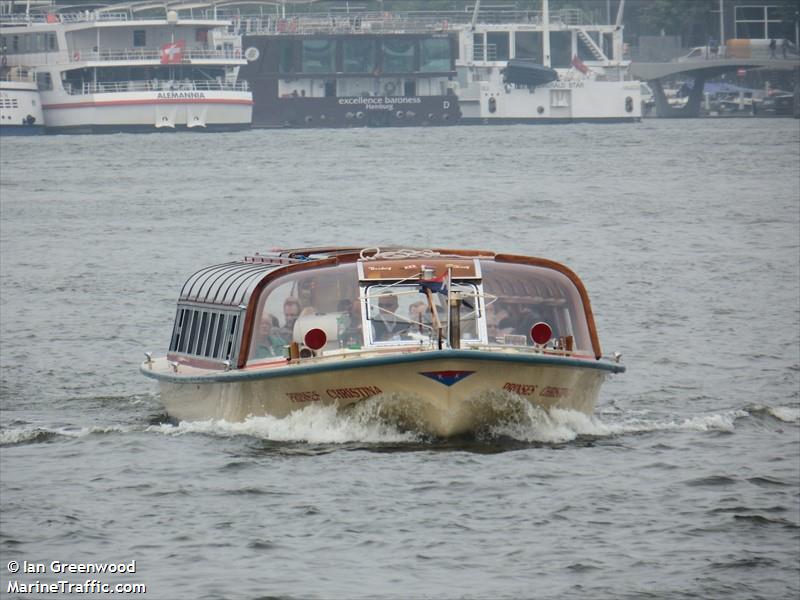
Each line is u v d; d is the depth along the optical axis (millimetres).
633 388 99438
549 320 82062
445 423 77312
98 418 91562
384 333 78812
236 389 81062
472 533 63188
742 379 102688
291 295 80125
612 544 61844
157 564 59875
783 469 73688
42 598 56438
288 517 65562
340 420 78375
